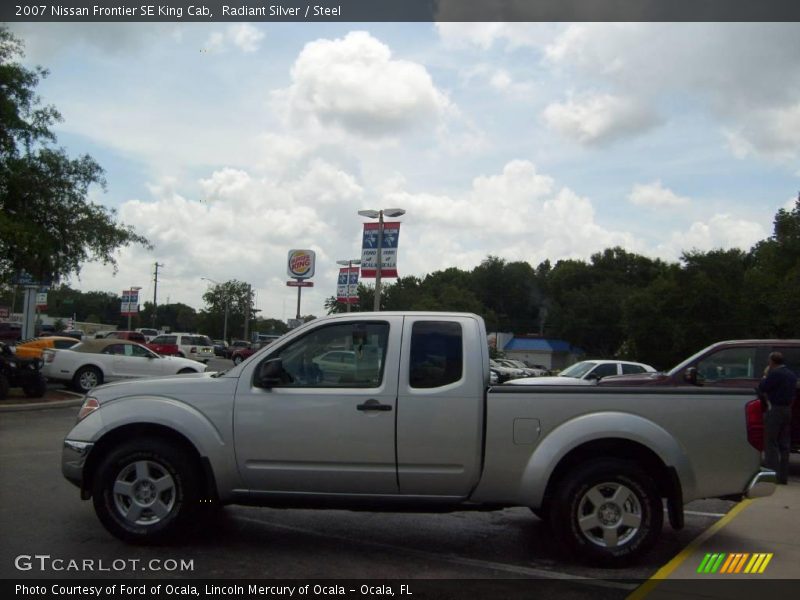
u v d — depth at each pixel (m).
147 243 24.59
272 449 5.95
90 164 22.47
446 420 5.87
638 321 63.19
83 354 21.50
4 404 17.23
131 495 6.02
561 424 5.88
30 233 19.81
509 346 81.62
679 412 5.91
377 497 5.96
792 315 49.50
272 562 5.80
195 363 23.05
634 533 5.77
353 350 6.15
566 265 98.38
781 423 10.17
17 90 20.30
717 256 62.47
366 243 32.59
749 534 7.04
